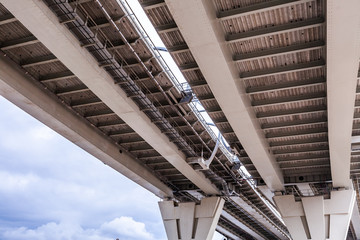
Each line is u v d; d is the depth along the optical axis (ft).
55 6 67.51
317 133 114.42
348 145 107.96
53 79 91.50
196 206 165.78
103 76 83.97
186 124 117.91
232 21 74.08
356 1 58.03
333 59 72.28
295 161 140.46
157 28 76.43
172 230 164.35
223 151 140.77
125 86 91.61
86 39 75.77
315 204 146.10
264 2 68.59
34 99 91.71
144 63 88.79
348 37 66.08
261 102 99.96
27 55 85.76
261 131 112.27
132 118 101.91
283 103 98.84
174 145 121.80
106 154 123.03
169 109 110.73
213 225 162.71
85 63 78.74
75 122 108.06
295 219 148.25
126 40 79.97
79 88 96.53
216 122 111.14
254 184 173.06
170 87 99.66
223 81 81.46
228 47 78.89
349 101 85.35
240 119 96.99
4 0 61.93
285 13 71.82
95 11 75.72
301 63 84.79
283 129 116.37
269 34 74.49
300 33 76.38
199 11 62.64
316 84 90.07
